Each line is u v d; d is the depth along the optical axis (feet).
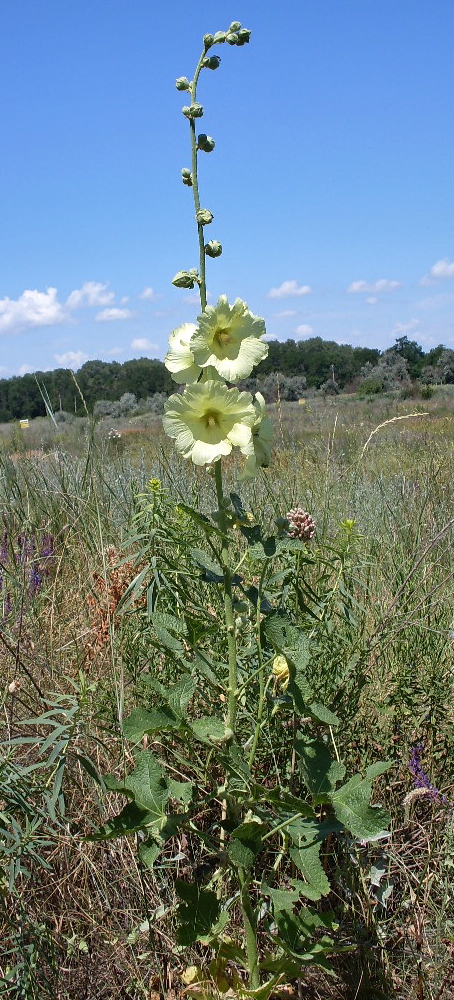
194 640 7.11
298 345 116.57
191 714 9.68
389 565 13.71
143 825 6.51
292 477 20.74
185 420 7.09
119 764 9.14
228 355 7.07
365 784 6.36
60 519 16.55
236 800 7.25
